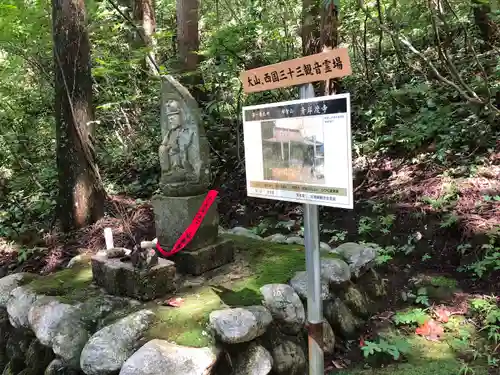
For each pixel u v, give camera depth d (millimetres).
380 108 6164
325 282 3248
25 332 3188
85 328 2828
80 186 5414
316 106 2016
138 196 6691
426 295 3697
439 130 5395
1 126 7145
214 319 2641
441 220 4402
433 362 2900
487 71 5758
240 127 6938
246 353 2645
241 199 6129
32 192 6863
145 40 7055
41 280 3570
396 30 5039
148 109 7973
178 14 7285
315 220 2168
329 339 3066
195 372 2359
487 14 5512
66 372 2672
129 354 2486
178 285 3275
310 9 5355
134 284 3041
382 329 3332
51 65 7547
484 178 4664
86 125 5355
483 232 4016
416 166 5324
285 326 2934
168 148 3490
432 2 4316
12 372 3213
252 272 3463
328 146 1984
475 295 3566
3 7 5422
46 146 7613
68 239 5363
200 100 7297
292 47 6746
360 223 4867
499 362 2840
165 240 3578
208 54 6402
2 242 5793
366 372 2861
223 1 9000
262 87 2324
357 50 7012
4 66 7398
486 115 5215
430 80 6254
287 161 2191
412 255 4316
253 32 6246
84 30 5227
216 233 3656
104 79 8023
